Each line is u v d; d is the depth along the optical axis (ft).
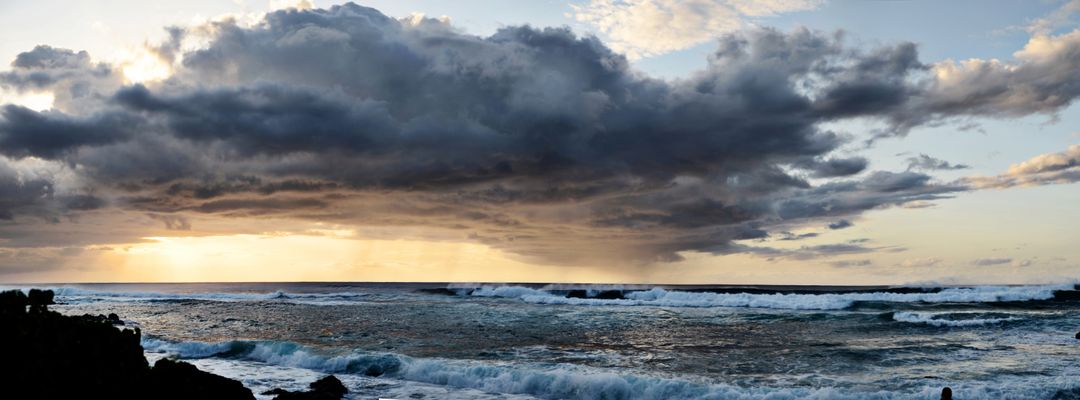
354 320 130.72
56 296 240.12
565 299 195.83
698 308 159.74
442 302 196.54
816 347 86.17
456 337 100.01
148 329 114.73
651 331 107.65
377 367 72.02
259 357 81.87
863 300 170.71
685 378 64.90
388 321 128.16
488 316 139.23
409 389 62.49
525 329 111.75
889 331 104.27
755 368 70.49
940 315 125.08
